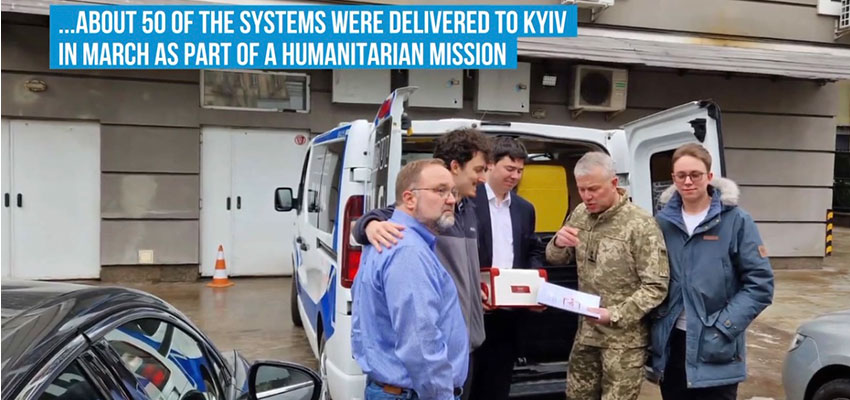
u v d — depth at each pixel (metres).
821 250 10.86
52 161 8.12
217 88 8.43
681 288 2.85
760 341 6.22
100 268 8.30
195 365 2.32
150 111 8.21
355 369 3.27
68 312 1.78
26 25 7.74
